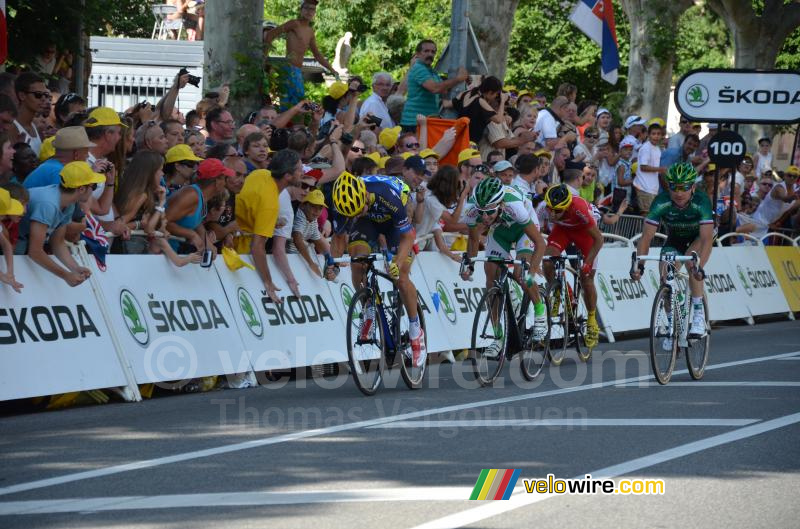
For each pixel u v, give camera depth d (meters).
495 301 25.75
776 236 51.09
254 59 40.59
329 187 30.22
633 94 83.44
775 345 35.28
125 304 23.67
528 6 107.44
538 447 17.81
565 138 38.47
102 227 24.06
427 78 38.62
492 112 37.34
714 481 15.45
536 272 26.66
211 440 18.50
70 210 22.48
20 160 23.86
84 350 22.47
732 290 44.78
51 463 16.67
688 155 47.16
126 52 59.50
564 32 107.50
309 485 15.15
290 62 42.12
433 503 14.12
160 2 78.38
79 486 15.13
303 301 28.09
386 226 24.58
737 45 88.62
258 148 28.55
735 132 45.75
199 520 13.27
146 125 27.25
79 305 22.69
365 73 102.19
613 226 41.91
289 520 13.28
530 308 27.08
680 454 17.25
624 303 38.59
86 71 45.31
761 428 19.58
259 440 18.48
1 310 21.14
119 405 22.78
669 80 82.75
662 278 26.16
